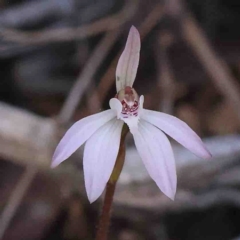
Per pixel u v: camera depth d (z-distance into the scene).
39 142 0.20
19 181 0.21
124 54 0.15
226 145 0.20
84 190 0.21
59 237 0.21
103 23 0.23
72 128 0.14
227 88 0.22
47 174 0.21
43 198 0.21
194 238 0.21
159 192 0.20
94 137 0.14
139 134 0.15
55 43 0.23
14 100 0.23
